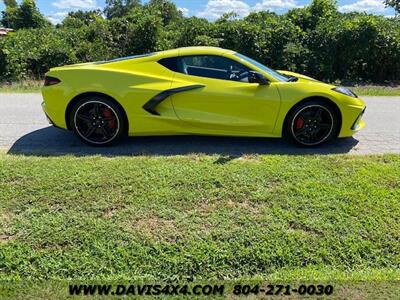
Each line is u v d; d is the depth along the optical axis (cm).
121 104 477
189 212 321
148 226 302
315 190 358
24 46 1464
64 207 325
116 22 1636
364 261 274
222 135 490
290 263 271
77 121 489
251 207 330
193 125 485
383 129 609
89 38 1639
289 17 1578
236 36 1415
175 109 480
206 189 358
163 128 487
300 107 480
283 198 344
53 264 263
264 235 293
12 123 627
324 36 1403
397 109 793
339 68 1439
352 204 335
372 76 1445
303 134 491
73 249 277
